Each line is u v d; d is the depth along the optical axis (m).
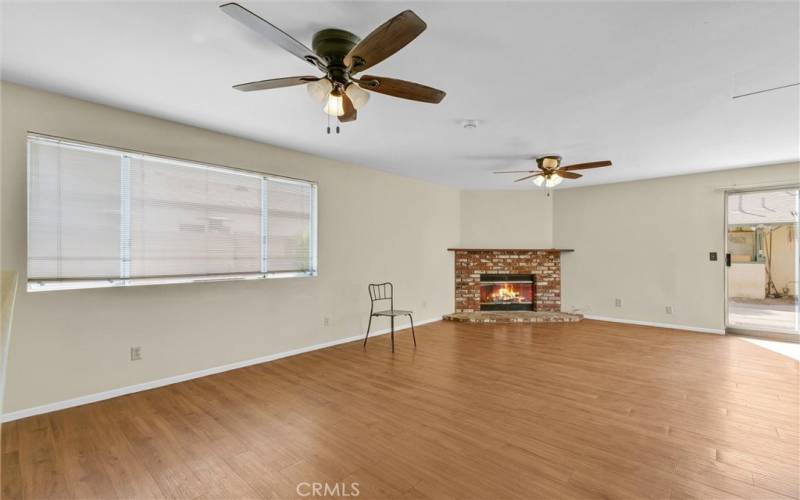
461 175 5.99
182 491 1.99
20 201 2.79
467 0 1.80
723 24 1.98
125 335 3.26
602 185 6.75
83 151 3.07
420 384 3.54
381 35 1.70
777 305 5.27
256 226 4.21
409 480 2.08
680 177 5.94
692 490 1.97
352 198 5.23
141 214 3.37
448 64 2.42
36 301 2.84
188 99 3.01
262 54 2.33
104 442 2.47
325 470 2.17
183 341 3.61
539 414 2.88
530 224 7.34
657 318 6.16
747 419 2.78
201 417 2.84
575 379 3.66
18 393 2.77
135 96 2.96
